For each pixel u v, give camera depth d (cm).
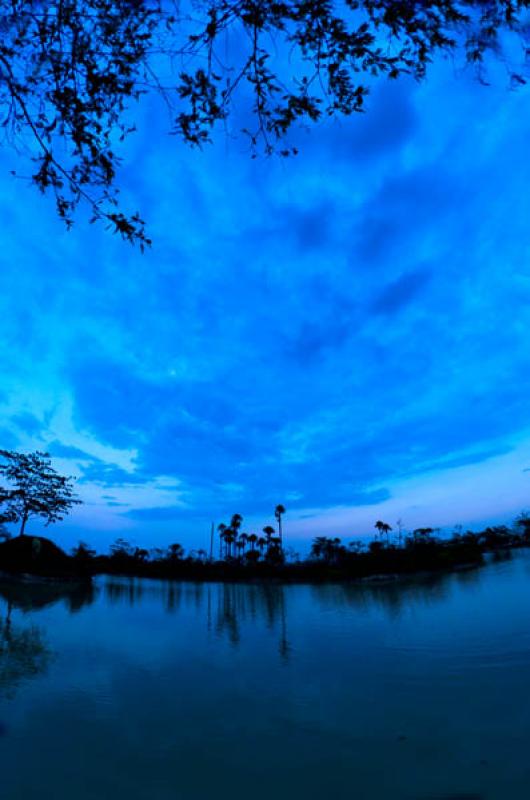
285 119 356
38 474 3362
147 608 2286
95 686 847
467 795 449
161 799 456
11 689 809
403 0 296
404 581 3728
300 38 325
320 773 509
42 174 345
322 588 3791
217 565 7112
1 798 452
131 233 375
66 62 316
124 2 301
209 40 325
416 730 624
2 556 3319
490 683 813
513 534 9725
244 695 805
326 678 914
